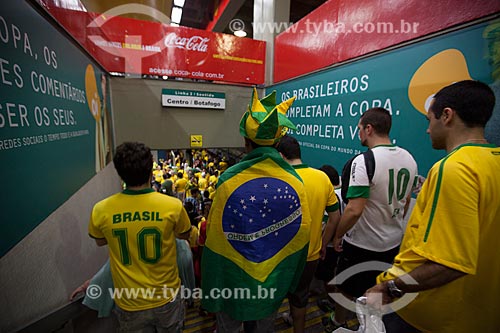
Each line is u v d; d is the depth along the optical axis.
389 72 1.71
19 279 0.77
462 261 0.61
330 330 1.52
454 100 0.75
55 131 1.12
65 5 1.30
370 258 1.29
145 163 1.00
